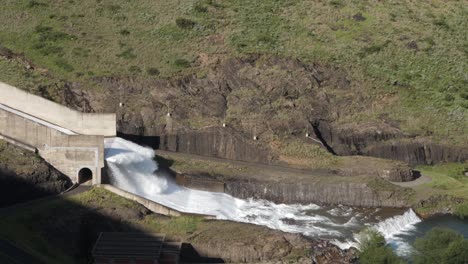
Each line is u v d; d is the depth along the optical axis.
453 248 91.12
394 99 149.25
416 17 173.62
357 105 145.75
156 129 129.88
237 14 164.50
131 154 111.12
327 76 150.88
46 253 90.06
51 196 101.00
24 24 153.00
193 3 165.75
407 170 127.19
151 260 89.25
